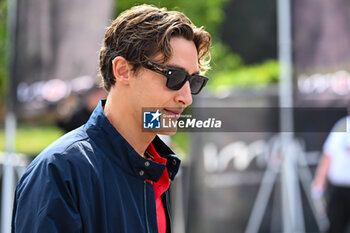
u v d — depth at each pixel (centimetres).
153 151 510
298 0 1463
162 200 514
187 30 441
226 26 3766
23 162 1368
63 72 1218
